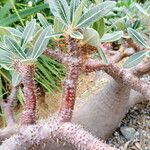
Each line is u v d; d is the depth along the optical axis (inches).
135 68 17.8
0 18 30.5
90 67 14.8
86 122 23.3
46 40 13.0
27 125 13.1
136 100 29.7
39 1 36.2
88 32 12.4
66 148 17.5
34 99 13.2
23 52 13.0
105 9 12.7
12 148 12.9
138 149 27.9
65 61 13.4
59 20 13.3
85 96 28.0
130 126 30.1
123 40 20.1
